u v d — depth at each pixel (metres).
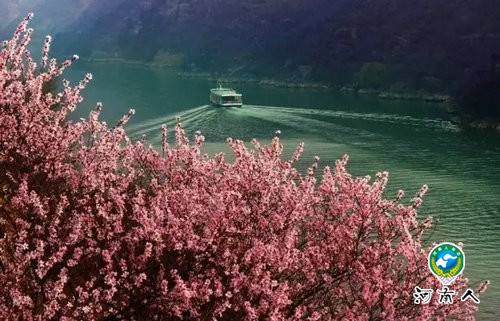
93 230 11.63
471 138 108.62
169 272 10.56
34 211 10.51
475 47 178.00
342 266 12.84
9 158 11.77
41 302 9.74
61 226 11.14
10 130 11.70
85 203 11.62
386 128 116.00
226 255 10.54
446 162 89.50
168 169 14.11
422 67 182.25
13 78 12.05
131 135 99.50
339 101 160.25
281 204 12.69
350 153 92.50
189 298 10.15
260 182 12.86
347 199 13.61
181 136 15.18
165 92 171.00
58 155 12.09
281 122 118.50
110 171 12.80
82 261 10.90
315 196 14.37
